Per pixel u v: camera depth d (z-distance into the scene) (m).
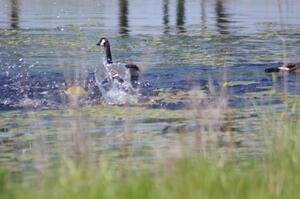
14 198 8.39
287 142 10.85
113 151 12.49
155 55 24.47
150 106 17.03
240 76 20.83
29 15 36.81
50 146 12.77
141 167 10.98
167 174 9.30
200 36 29.47
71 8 40.66
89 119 15.53
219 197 8.30
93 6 41.81
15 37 28.47
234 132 14.02
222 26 32.97
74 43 27.09
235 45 26.89
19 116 15.97
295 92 18.62
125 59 23.70
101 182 8.77
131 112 16.34
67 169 9.91
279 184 8.59
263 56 24.44
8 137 13.97
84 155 10.27
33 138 13.77
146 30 31.44
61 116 15.69
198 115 13.89
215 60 23.52
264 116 14.05
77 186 8.61
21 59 23.22
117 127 14.79
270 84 19.77
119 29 31.56
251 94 18.38
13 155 12.45
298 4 43.50
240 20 35.53
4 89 18.69
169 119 15.57
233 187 8.64
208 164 9.96
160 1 45.16
